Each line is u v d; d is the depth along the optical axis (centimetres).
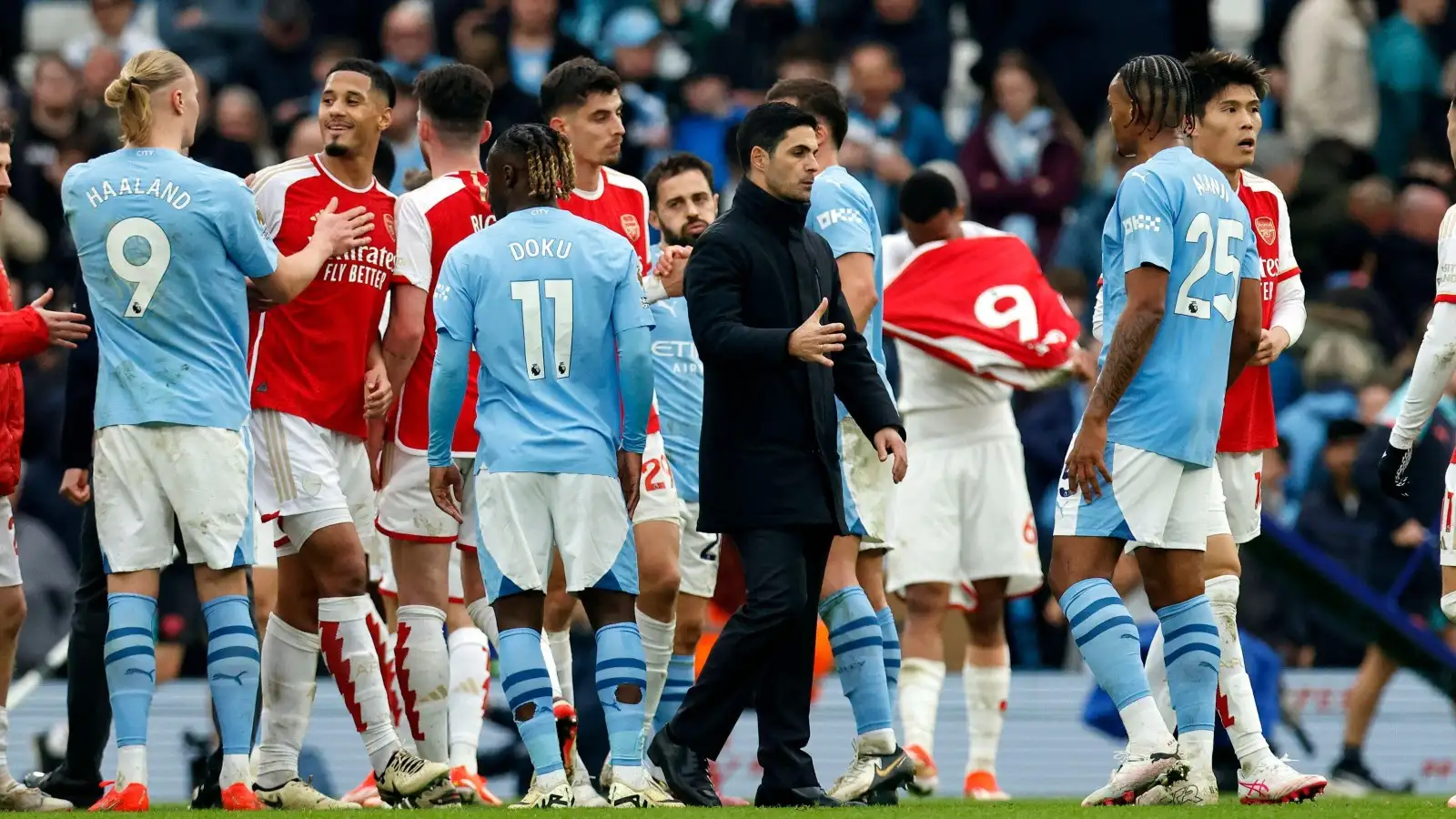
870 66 5131
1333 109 5466
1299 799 2250
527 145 2255
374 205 2508
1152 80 2198
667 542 2600
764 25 5341
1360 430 3612
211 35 5409
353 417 2475
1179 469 2155
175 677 3559
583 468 2183
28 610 3753
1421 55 5559
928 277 3117
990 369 3033
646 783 2216
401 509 2534
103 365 2256
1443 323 2231
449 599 2800
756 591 2142
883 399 2230
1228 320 2188
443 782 2322
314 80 5266
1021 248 3156
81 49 5572
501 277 2211
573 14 5603
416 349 2508
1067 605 2175
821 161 2541
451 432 2230
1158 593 2222
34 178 4803
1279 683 3400
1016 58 4953
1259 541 3516
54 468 4025
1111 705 3331
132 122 2275
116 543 2242
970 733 3169
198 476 2231
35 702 3656
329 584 2389
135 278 2233
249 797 2242
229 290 2270
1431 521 3534
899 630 3784
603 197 2655
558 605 2705
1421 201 4859
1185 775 2125
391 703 2761
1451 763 3594
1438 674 3512
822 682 3647
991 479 3122
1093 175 5194
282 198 2458
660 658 2627
